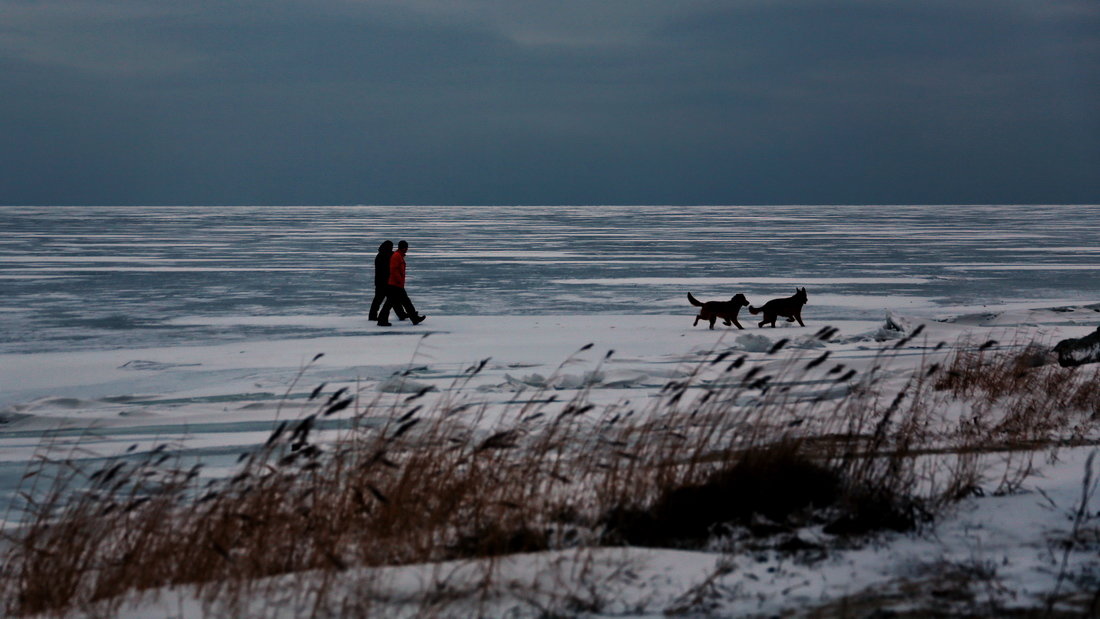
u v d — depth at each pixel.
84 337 20.36
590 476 6.39
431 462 6.16
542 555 5.03
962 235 82.44
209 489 6.33
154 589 4.81
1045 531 5.29
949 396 10.98
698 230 97.88
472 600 4.38
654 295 30.06
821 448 7.01
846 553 5.05
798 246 63.75
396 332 20.47
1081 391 10.44
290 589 4.57
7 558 5.61
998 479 6.68
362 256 51.56
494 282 35.16
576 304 27.28
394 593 4.50
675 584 4.57
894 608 4.13
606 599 4.36
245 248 60.12
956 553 4.97
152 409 11.73
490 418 10.26
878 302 28.08
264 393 13.03
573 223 129.38
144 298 29.08
